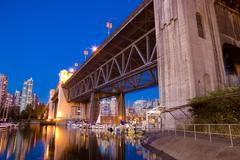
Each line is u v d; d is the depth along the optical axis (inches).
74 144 980.6
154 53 1267.2
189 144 527.2
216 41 1024.9
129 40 1588.3
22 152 745.6
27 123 4426.7
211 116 655.1
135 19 1344.7
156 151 670.5
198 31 959.6
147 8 1244.5
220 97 610.5
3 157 644.7
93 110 2481.5
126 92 2588.6
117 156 630.5
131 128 1537.9
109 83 1932.8
